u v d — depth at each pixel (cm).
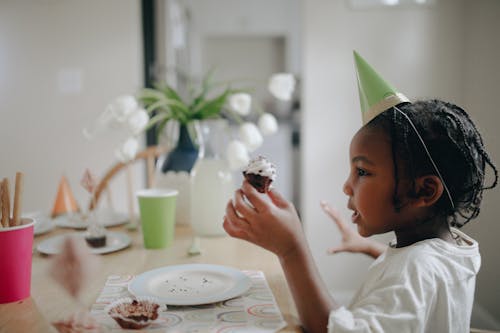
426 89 246
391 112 73
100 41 274
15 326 65
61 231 125
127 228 128
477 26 226
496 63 205
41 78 276
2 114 278
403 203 72
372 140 72
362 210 74
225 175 118
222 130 123
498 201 199
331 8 249
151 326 63
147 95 125
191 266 88
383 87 77
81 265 55
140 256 102
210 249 108
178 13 418
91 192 121
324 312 66
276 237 70
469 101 236
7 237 72
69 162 279
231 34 593
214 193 117
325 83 253
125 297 75
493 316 204
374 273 77
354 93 252
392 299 62
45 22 273
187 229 129
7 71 275
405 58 247
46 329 64
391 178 71
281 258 71
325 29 250
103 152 277
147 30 320
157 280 81
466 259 72
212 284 80
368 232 77
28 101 277
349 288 261
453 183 72
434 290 65
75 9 273
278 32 585
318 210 259
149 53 322
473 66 230
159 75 322
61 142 278
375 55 248
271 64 627
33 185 280
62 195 149
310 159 257
